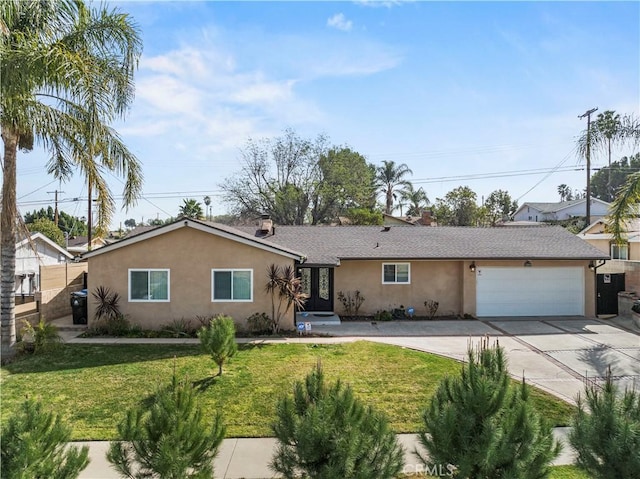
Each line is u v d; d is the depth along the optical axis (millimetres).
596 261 18844
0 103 9711
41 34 10805
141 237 15273
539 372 10891
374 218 40906
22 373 10547
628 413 4609
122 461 4746
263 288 15508
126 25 11141
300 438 4473
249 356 12055
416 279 18672
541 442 4508
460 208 47094
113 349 12852
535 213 61375
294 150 43156
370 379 10055
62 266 17812
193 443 4754
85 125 11203
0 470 4160
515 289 18688
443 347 13188
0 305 11688
